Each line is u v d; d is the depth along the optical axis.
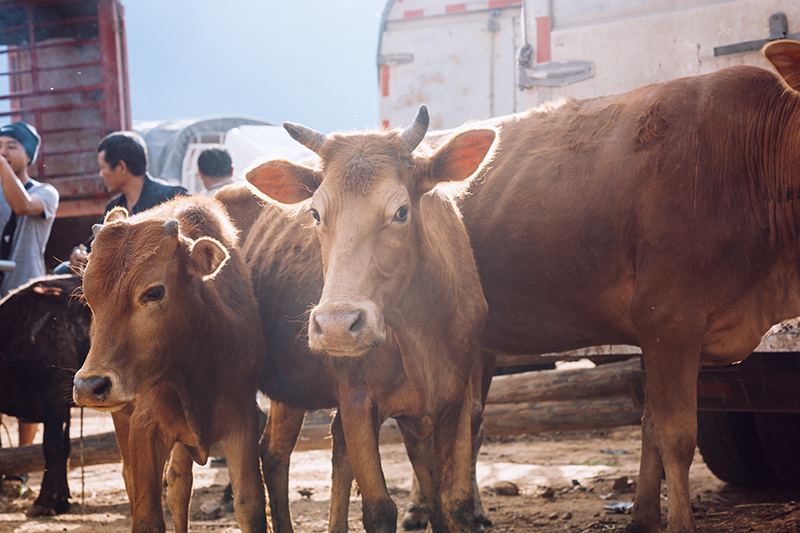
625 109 4.18
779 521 4.43
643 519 4.45
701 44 4.89
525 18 5.45
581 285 4.17
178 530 3.98
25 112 8.77
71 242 8.77
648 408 4.53
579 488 5.91
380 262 3.21
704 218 3.75
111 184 5.84
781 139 3.79
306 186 3.66
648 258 3.84
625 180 4.01
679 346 3.73
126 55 8.88
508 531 4.77
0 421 6.25
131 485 3.88
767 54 3.34
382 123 9.11
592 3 5.25
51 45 8.73
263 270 4.61
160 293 3.34
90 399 3.12
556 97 5.33
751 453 5.46
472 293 3.88
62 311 5.68
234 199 5.29
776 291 3.88
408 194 3.37
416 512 5.11
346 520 4.16
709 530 4.50
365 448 3.65
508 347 4.62
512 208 4.34
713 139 3.85
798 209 3.78
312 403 4.46
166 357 3.41
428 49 8.98
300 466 7.39
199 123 13.70
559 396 6.41
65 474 5.65
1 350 5.62
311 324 3.04
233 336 3.81
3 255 6.54
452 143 3.47
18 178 6.60
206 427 3.71
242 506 3.76
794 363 4.45
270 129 13.62
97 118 8.67
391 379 3.68
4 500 6.04
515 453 7.76
